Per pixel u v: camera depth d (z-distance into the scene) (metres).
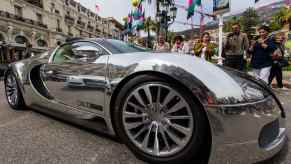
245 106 1.31
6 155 1.65
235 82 1.44
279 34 4.89
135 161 1.57
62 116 2.19
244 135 1.30
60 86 2.15
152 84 1.51
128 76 1.60
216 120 1.29
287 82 6.02
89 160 1.58
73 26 39.34
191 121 1.38
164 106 1.49
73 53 2.13
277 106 1.51
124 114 1.62
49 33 31.45
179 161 1.43
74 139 1.93
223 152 1.31
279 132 1.56
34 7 28.61
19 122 2.39
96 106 1.80
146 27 17.81
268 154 1.39
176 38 6.99
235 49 4.61
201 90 1.33
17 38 25.92
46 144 1.83
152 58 1.57
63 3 35.66
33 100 2.59
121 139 1.68
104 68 1.75
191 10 10.47
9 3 24.66
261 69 4.51
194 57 1.64
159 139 1.53
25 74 2.67
